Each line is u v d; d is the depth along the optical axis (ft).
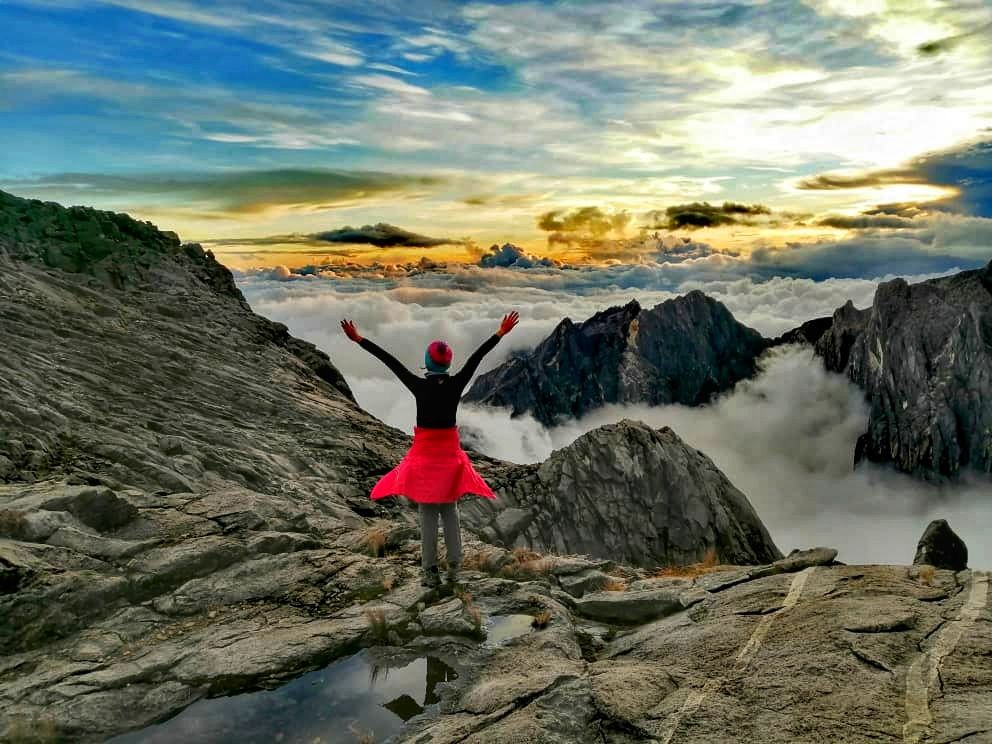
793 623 17.20
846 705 13.12
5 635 19.30
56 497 25.30
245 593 22.74
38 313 67.46
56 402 45.32
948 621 16.07
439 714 15.58
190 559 23.56
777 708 13.47
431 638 19.77
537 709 14.42
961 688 13.26
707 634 17.67
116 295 89.66
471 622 19.98
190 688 17.28
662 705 14.28
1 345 54.49
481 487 22.25
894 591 18.45
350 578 23.84
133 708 16.49
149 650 19.19
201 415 61.05
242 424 62.49
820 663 14.84
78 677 17.51
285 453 57.36
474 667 17.98
